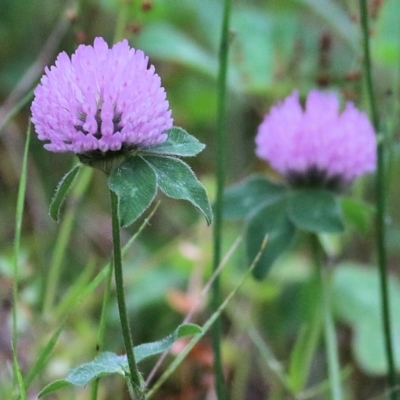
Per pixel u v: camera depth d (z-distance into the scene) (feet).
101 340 2.12
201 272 2.74
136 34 2.66
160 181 1.98
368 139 2.28
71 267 3.00
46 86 1.98
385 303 2.25
